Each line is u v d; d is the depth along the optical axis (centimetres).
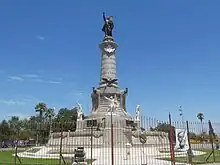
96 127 5141
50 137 5088
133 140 4853
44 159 3366
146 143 4809
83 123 5594
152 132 5016
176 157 3491
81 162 2980
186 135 3072
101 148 4425
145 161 3083
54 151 4281
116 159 3366
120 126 5044
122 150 4234
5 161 3070
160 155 3806
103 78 6253
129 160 3250
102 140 4766
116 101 5775
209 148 4622
